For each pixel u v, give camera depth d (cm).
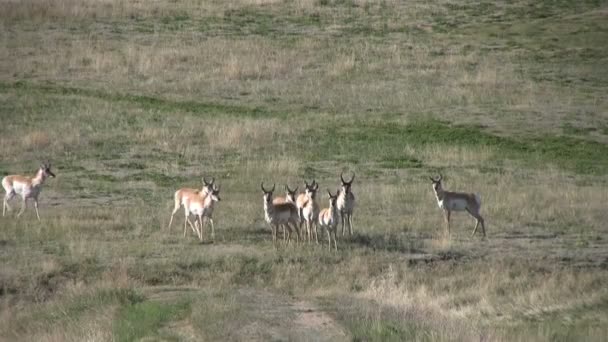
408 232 9612
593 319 7181
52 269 8106
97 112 15525
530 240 9394
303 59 19112
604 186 12075
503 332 6397
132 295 7388
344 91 17250
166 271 8162
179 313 6694
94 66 18362
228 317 6338
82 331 6475
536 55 19425
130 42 19938
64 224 9506
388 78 18012
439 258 8675
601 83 17775
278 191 11650
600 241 9400
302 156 13550
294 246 8831
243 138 14250
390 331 6047
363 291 7844
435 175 12600
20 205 10881
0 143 13662
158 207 10688
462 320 6769
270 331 6034
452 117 15675
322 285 7950
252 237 9275
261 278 8112
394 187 11744
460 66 18700
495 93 16975
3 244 8856
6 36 19962
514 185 12044
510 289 7962
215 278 8056
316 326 6225
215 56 19162
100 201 11081
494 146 14088
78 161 13088
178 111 15862
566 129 15025
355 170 12862
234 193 11550
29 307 7444
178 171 12681
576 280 8112
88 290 7581
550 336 6412
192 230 9488
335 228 8862
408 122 15325
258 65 18625
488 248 9100
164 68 18450
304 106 16438
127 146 13812
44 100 16100
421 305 7294
